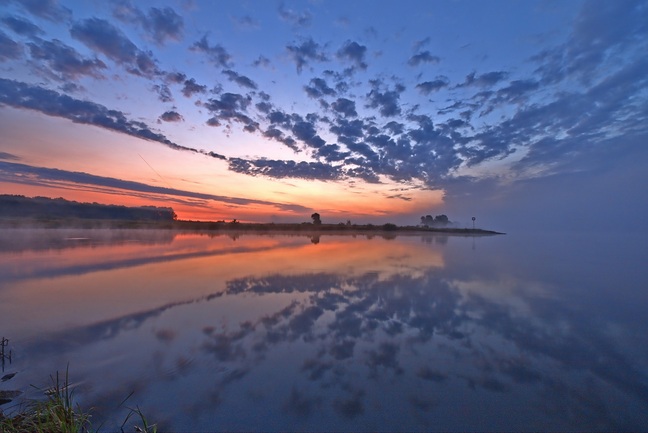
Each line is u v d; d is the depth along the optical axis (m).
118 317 6.64
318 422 3.49
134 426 3.40
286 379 4.33
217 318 6.64
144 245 20.39
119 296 8.16
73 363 4.73
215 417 3.56
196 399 3.88
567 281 10.45
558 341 5.61
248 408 3.71
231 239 28.00
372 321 6.57
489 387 4.18
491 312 7.18
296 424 3.46
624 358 4.96
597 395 4.00
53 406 3.40
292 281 10.06
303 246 21.94
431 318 6.77
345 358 4.95
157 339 5.57
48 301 7.69
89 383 4.21
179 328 6.07
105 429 3.38
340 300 8.02
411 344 5.47
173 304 7.56
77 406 3.73
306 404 3.80
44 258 13.90
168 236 29.58
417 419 3.55
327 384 4.22
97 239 23.75
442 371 4.58
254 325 6.26
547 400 3.91
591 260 15.87
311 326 6.25
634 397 3.96
